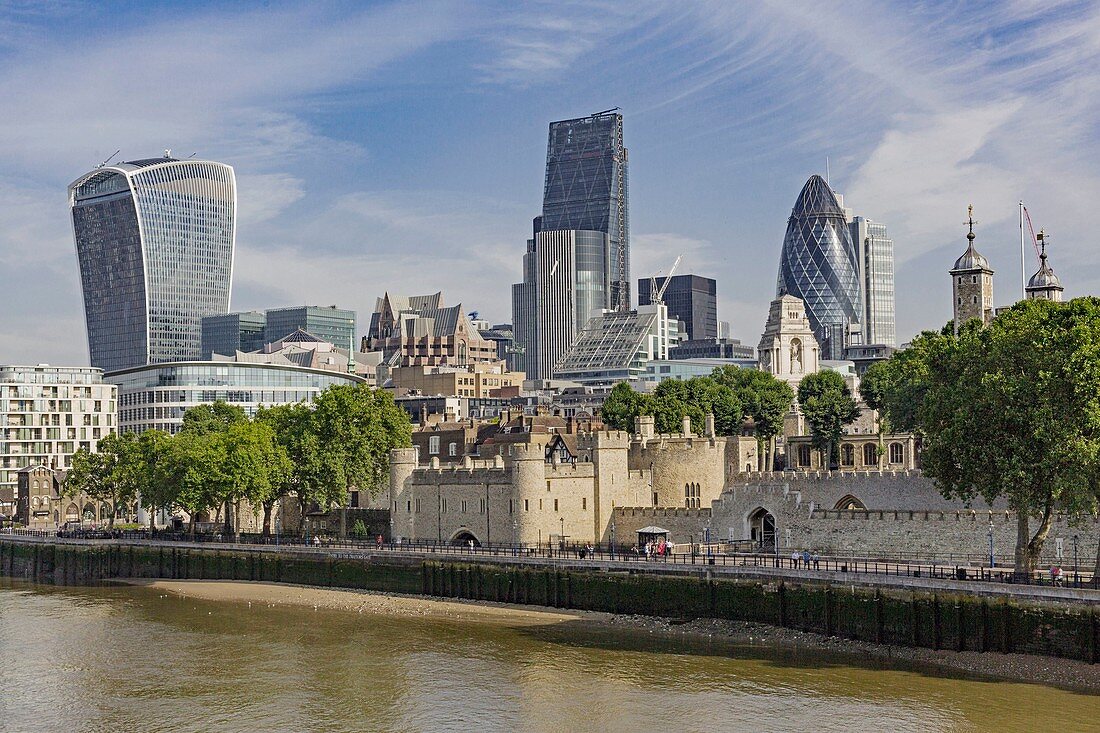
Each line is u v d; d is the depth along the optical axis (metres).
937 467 113.75
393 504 177.38
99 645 124.06
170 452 193.88
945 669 102.06
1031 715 88.56
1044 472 105.00
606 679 103.19
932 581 107.25
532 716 93.19
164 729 92.56
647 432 185.00
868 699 94.00
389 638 124.19
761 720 89.88
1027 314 113.88
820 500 156.25
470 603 144.50
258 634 128.62
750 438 171.75
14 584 185.62
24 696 102.94
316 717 94.81
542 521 157.62
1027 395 105.88
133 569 191.12
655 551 142.50
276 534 185.00
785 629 118.06
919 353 158.62
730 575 123.19
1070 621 98.88
